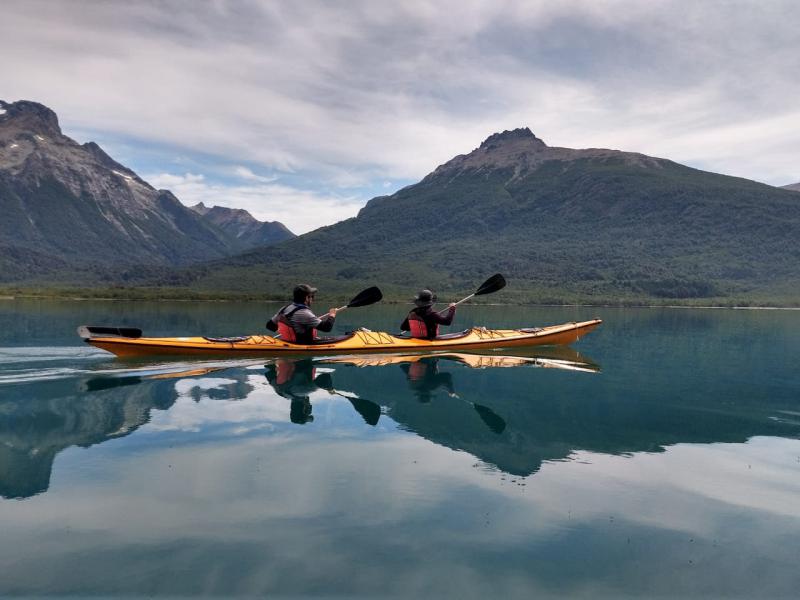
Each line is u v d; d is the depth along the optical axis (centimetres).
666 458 586
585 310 6241
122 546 374
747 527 424
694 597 327
